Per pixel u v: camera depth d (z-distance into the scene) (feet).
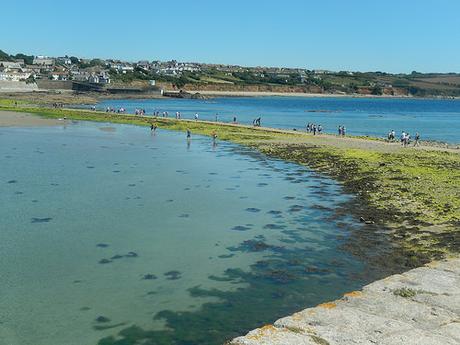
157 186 134.72
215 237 90.63
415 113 646.33
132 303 63.16
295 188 134.51
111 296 65.10
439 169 152.46
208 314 60.39
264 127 341.82
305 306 62.64
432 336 43.39
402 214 102.78
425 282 57.26
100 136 257.55
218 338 54.65
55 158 178.70
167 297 65.05
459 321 47.11
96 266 75.46
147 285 68.80
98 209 108.58
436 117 558.56
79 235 89.97
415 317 47.93
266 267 76.02
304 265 76.89
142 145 225.15
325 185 138.31
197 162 179.11
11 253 80.23
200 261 78.33
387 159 175.11
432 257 77.82
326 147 215.10
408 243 85.51
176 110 577.43
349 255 81.10
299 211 109.60
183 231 93.86
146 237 89.76
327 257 80.33
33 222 97.55
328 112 629.10
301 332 44.14
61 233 90.94
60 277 71.00
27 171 151.23
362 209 109.81
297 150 207.92
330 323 46.16
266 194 126.93
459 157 183.52
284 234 92.84
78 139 240.73
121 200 117.29
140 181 140.97
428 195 117.19
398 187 127.44
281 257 80.48
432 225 94.38
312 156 189.88
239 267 76.02
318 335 43.57
